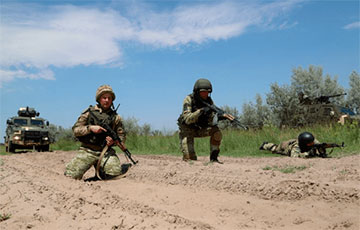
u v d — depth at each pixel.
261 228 3.15
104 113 5.98
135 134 15.87
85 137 5.88
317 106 17.78
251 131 13.53
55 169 7.61
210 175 5.21
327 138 11.03
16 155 11.27
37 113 17.58
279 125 21.94
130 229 2.96
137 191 4.71
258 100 24.20
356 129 10.82
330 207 3.61
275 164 6.68
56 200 3.97
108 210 3.53
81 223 3.15
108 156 6.02
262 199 4.12
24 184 4.88
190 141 7.21
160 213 3.41
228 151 12.02
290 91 23.70
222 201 4.07
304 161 6.87
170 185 5.09
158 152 13.38
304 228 3.13
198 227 3.03
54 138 21.97
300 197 4.00
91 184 5.09
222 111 6.75
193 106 7.01
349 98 26.25
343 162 6.38
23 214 3.47
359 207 3.52
